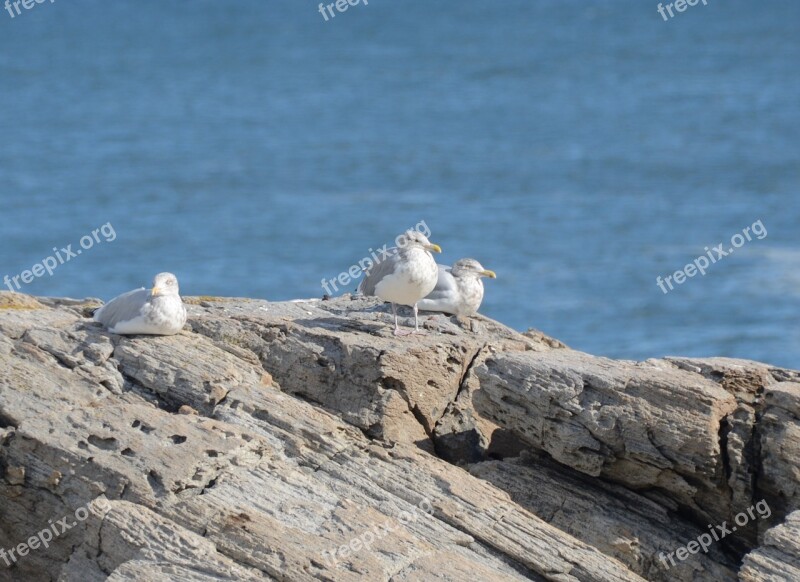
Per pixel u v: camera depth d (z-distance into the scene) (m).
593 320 41.56
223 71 140.62
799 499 13.42
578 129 92.56
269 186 68.81
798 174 70.06
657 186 67.50
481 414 15.13
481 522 13.23
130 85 125.00
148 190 67.00
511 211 60.97
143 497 13.10
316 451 14.23
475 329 17.19
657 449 13.99
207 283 47.22
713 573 13.59
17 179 69.44
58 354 15.42
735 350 38.19
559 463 14.95
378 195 65.94
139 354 15.37
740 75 130.00
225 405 14.72
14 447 13.98
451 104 110.88
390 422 15.10
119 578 12.02
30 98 111.50
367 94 119.38
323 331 15.97
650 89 119.50
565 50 163.50
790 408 13.78
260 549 12.35
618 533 13.91
